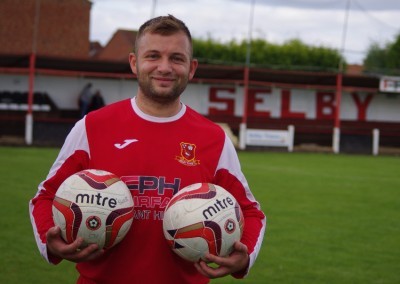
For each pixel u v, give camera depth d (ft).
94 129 11.10
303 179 59.57
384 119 113.09
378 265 27.32
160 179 10.92
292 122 109.19
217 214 10.27
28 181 48.29
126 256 10.83
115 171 10.88
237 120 106.22
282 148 101.60
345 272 25.93
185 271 11.04
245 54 134.21
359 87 108.27
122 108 11.26
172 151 11.04
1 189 43.78
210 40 134.62
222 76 102.63
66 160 11.18
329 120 110.73
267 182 55.88
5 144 86.58
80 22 132.98
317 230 34.71
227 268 10.31
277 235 32.94
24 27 129.39
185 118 11.29
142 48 10.84
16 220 33.40
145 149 10.97
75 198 10.13
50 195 11.15
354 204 44.91
